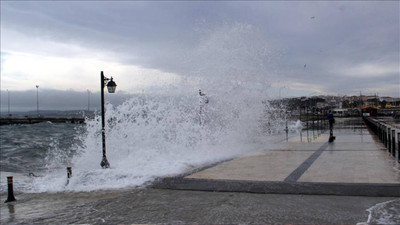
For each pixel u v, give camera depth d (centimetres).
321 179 912
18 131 8038
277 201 766
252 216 666
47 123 13550
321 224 603
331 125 1952
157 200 827
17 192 1112
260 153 1506
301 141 1986
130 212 743
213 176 1015
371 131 2719
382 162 1154
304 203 741
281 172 1038
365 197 771
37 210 835
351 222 608
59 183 1118
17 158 2795
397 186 811
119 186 993
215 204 766
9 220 761
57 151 3247
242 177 984
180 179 999
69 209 816
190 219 668
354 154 1361
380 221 607
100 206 813
